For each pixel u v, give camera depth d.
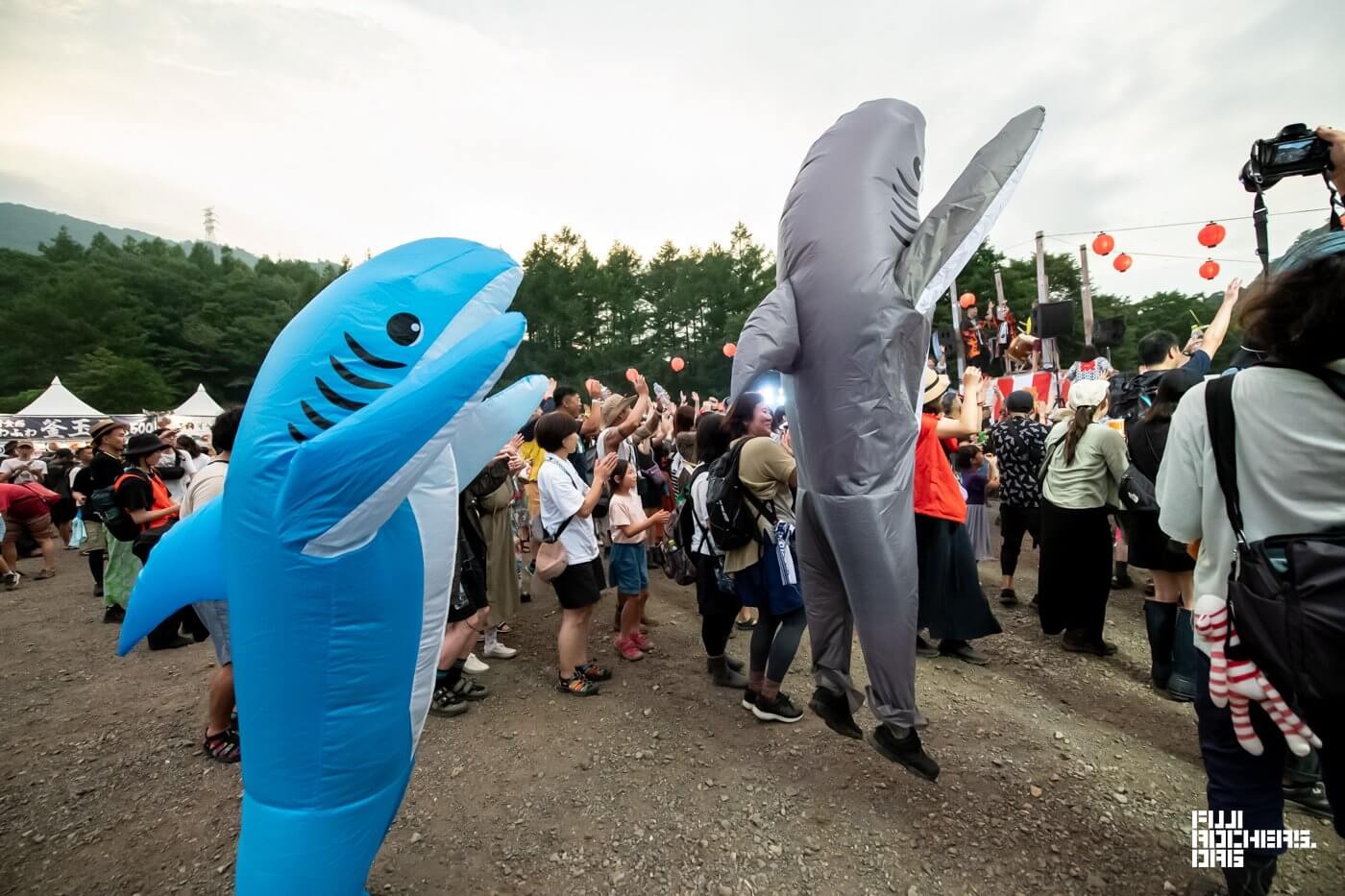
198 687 4.09
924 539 3.99
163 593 1.87
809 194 2.24
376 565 1.59
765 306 2.13
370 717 1.61
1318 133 2.11
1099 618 4.08
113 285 55.44
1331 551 1.42
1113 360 36.66
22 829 2.66
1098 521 3.99
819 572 2.49
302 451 1.42
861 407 2.11
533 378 2.29
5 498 7.30
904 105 2.41
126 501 4.80
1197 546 2.12
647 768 2.95
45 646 4.98
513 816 2.63
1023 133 2.23
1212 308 40.44
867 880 2.25
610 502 4.33
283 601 1.51
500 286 1.93
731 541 3.25
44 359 49.56
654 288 49.38
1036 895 2.16
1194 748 3.03
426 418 1.46
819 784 2.80
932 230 2.16
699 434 3.77
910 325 2.10
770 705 3.32
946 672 3.88
